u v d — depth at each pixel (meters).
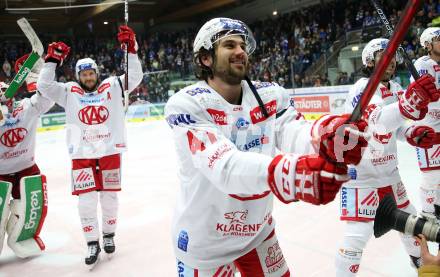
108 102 3.29
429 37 3.33
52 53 3.18
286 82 13.80
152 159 7.64
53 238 3.83
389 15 13.77
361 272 2.71
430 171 3.27
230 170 1.17
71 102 3.23
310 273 2.73
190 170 1.50
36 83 3.44
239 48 1.41
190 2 21.55
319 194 0.99
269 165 1.09
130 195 5.15
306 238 3.36
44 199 3.40
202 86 1.47
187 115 1.38
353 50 12.67
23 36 21.84
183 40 21.34
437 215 1.80
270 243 1.74
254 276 1.75
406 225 1.35
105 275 2.97
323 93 10.60
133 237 3.69
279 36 18.09
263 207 1.57
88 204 3.18
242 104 1.48
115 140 3.30
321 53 14.58
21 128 3.41
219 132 1.35
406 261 2.82
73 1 18.59
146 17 24.00
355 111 0.98
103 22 22.19
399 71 10.05
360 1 15.46
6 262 3.36
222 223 1.55
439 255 1.32
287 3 20.66
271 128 1.52
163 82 16.45
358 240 2.30
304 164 1.02
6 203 3.26
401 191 2.43
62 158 8.52
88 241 3.19
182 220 1.60
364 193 2.29
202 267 1.61
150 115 15.63
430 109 3.23
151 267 3.05
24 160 3.49
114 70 19.89
